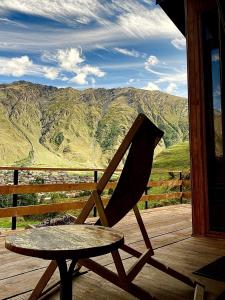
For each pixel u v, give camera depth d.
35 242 1.19
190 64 3.91
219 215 3.60
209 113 3.82
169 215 5.36
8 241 1.20
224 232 3.53
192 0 3.92
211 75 3.83
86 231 1.41
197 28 3.87
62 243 1.18
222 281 2.16
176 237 3.55
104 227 1.52
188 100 3.92
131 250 1.99
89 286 2.03
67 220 4.52
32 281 2.14
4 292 1.95
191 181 3.78
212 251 2.93
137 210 2.08
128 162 1.69
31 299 1.70
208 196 3.68
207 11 3.80
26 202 7.96
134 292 1.57
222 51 2.26
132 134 1.64
